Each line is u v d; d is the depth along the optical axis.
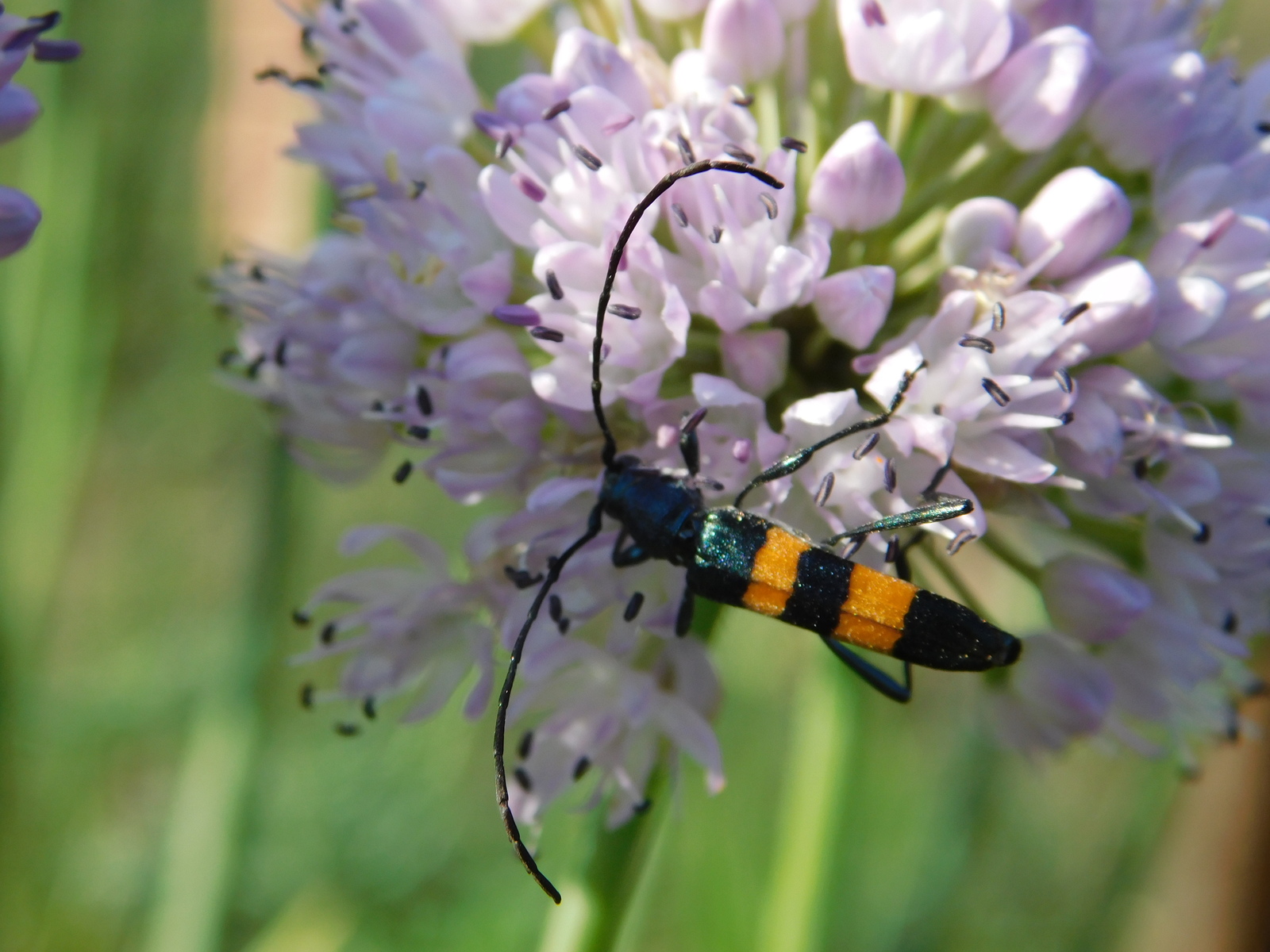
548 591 0.08
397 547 0.14
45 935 0.11
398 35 0.09
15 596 0.10
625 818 0.08
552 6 0.10
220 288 0.09
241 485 0.14
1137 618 0.09
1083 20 0.09
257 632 0.10
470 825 0.13
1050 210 0.08
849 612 0.08
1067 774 0.12
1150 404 0.08
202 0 0.11
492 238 0.09
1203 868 0.10
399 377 0.09
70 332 0.10
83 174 0.10
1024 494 0.08
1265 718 0.10
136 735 0.12
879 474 0.08
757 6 0.08
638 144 0.08
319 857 0.12
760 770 0.13
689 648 0.08
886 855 0.12
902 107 0.09
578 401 0.08
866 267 0.08
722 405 0.08
